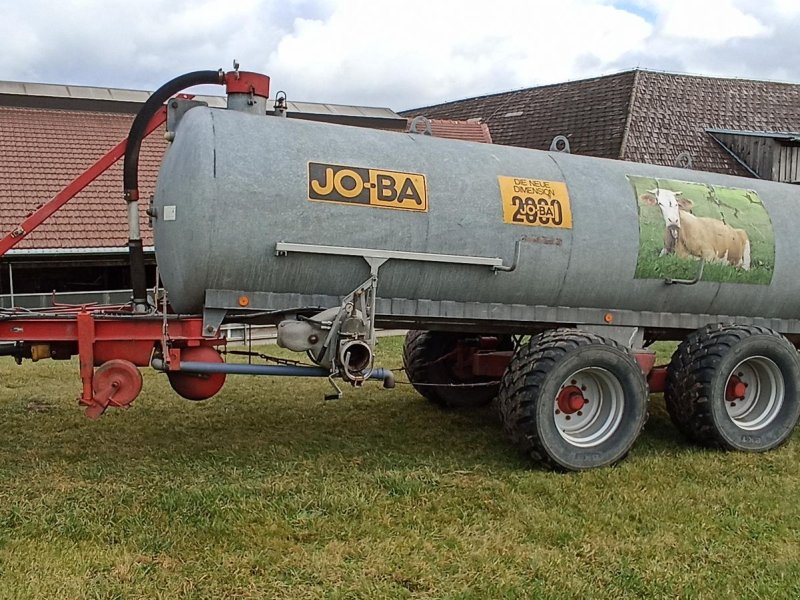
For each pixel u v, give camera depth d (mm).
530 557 3766
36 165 13875
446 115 25375
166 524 4035
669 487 4852
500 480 4902
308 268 4656
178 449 5465
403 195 4816
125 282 13055
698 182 6004
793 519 4344
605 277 5422
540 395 4965
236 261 4488
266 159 4547
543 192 5250
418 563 3662
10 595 3275
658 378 5863
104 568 3553
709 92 20188
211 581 3443
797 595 3463
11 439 5672
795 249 6121
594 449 5191
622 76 20312
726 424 5660
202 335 4652
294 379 8234
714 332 5734
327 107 18953
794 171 18094
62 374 8445
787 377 5879
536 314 5379
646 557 3816
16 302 11312
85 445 5539
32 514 4137
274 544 3818
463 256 4965
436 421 6480
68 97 15945
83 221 12797
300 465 5145
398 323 5410
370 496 4523
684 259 5637
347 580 3492
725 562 3787
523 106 22453
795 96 20891
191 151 4461
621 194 5547
